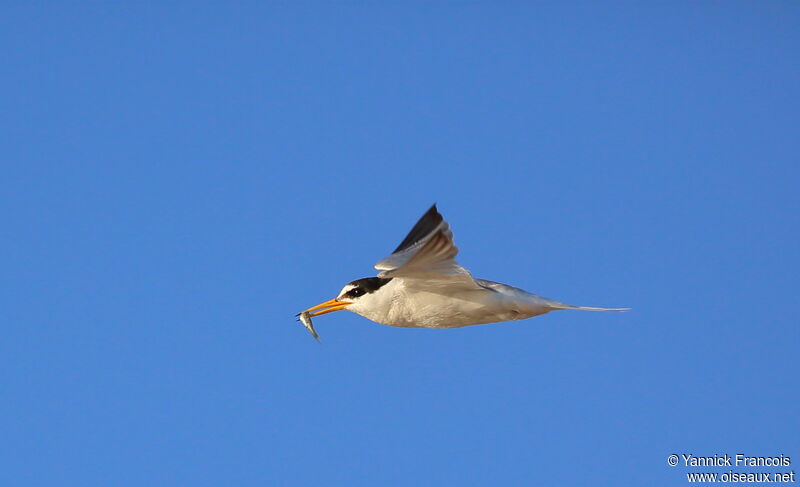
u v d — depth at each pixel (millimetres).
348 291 16500
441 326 16141
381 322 16375
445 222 13281
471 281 15125
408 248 13914
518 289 15859
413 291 15773
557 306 15508
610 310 15383
